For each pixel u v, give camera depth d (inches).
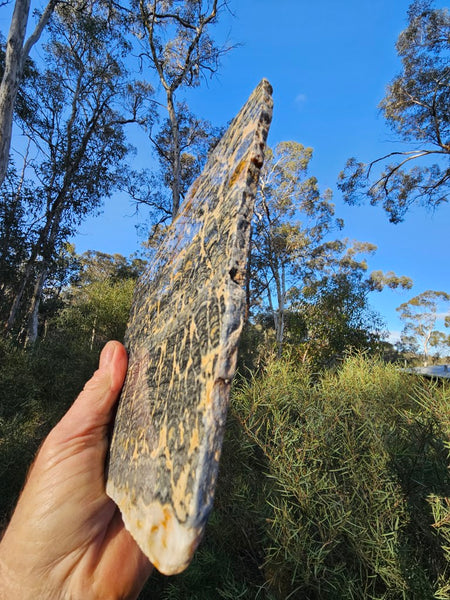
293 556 63.9
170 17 543.2
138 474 20.2
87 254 1189.1
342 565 68.1
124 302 417.4
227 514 89.2
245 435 87.4
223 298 16.7
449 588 55.2
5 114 352.5
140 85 637.9
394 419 97.7
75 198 507.2
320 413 89.0
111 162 552.7
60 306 797.2
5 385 202.1
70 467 33.2
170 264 32.8
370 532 69.0
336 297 379.9
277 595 67.8
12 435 136.2
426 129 575.5
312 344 351.9
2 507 111.3
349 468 77.9
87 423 35.0
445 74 523.8
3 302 529.3
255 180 19.6
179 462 15.5
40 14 492.1
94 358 269.0
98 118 582.6
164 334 25.0
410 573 61.1
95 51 543.2
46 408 219.8
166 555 13.7
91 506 32.5
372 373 155.0
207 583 77.6
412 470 68.4
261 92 22.9
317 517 69.6
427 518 67.8
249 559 87.9
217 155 30.6
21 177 483.8
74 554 30.9
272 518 76.0
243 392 101.7
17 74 364.5
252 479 90.8
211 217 24.0
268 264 741.9
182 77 545.0
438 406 68.3
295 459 80.2
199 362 16.9
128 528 18.6
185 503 13.7
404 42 542.3
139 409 24.8
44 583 29.5
